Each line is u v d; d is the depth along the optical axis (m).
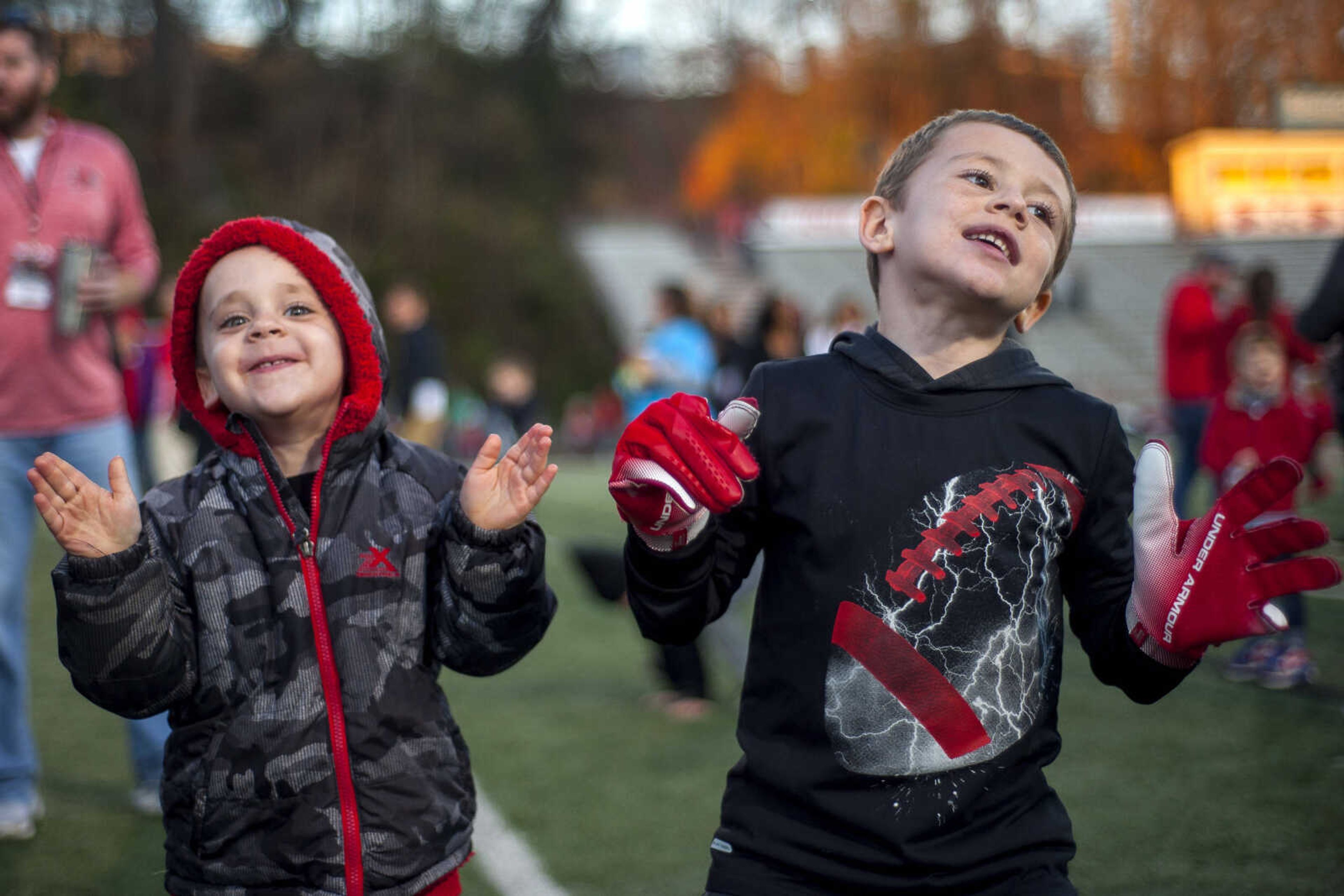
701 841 2.90
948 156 1.72
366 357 1.86
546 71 37.50
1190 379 6.30
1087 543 1.69
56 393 2.94
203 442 3.30
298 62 31.89
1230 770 3.33
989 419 1.66
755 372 1.78
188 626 1.75
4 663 2.87
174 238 28.19
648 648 4.65
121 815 3.06
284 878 1.70
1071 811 3.05
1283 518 1.49
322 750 1.71
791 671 1.63
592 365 31.44
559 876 2.69
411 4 33.31
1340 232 26.23
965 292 1.65
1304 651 4.25
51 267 2.93
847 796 1.57
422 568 1.83
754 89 37.78
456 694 4.34
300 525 1.78
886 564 1.61
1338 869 2.65
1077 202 1.80
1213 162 27.02
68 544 1.59
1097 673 1.70
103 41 28.39
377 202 31.31
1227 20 33.06
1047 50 33.88
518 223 32.88
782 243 31.47
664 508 1.51
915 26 34.00
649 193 47.94
